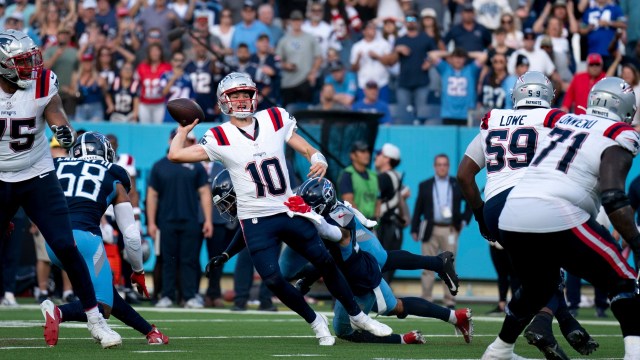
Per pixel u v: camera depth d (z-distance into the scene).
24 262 45.97
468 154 20.80
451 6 56.22
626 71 44.84
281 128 24.28
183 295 40.53
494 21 54.78
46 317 21.86
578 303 39.44
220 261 25.23
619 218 17.94
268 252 23.72
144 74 50.03
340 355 22.14
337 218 24.48
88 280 22.28
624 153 18.45
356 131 42.34
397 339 25.67
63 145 21.66
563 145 18.84
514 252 19.08
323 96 48.22
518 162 19.48
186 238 40.16
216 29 54.53
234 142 23.73
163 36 53.62
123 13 55.19
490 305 45.09
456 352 23.39
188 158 23.64
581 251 18.48
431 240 43.06
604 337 29.08
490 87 48.44
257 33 53.47
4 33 21.16
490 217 19.58
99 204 23.59
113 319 32.19
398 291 47.19
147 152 47.81
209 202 40.31
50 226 21.84
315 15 54.47
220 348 23.56
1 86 21.33
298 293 24.27
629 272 18.55
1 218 22.05
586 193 18.56
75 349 22.55
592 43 50.78
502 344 19.94
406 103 51.38
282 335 28.22
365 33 52.47
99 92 51.03
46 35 54.38
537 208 18.52
